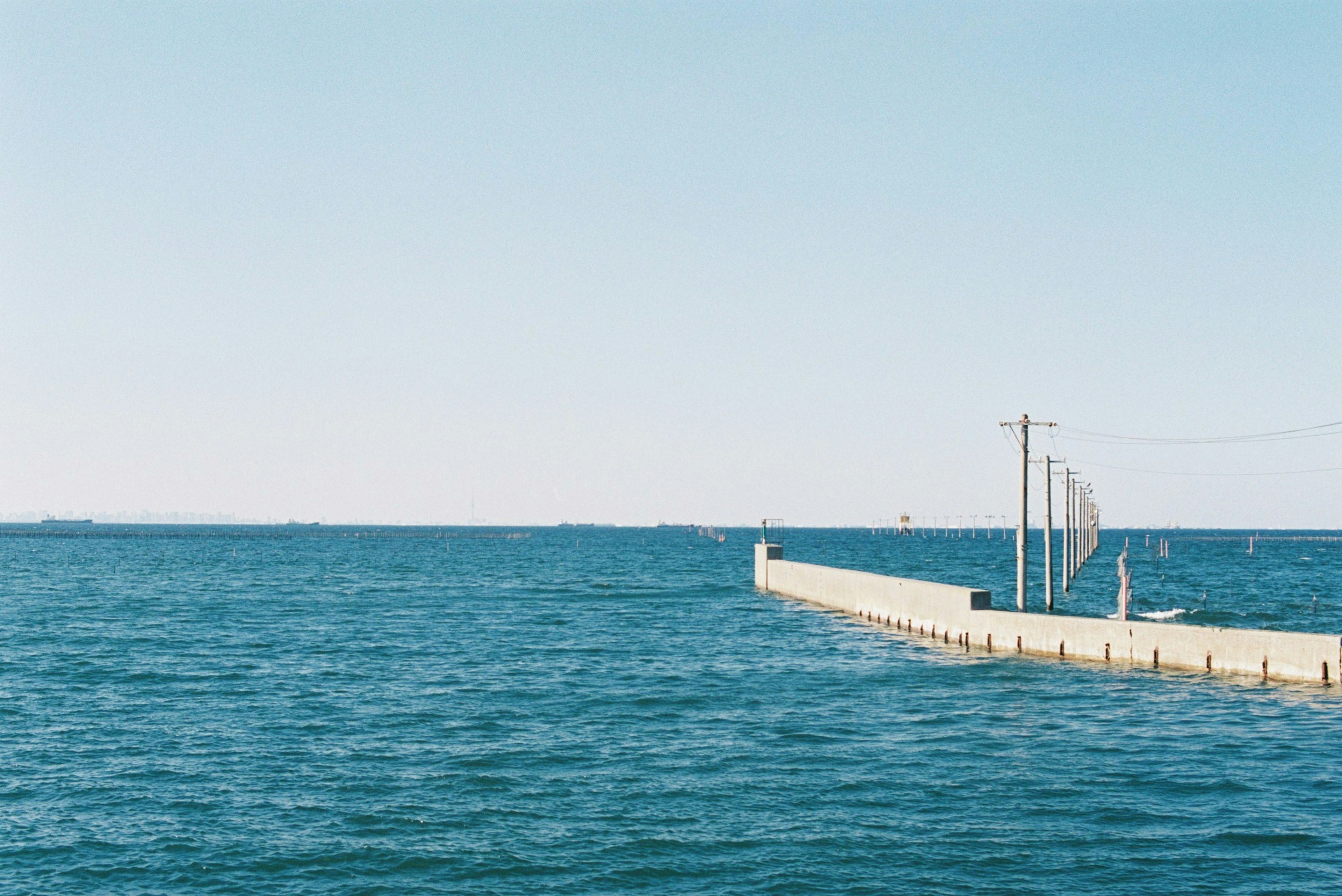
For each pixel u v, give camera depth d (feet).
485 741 129.08
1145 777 111.04
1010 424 214.07
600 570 547.08
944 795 105.60
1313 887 81.71
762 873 85.51
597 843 92.17
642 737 131.03
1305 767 114.01
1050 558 242.37
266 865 87.76
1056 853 89.35
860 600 280.72
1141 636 175.42
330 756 121.80
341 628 252.42
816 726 136.87
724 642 224.74
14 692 161.68
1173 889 81.66
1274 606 311.06
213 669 185.68
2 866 87.76
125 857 89.51
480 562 649.61
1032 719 139.13
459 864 87.71
